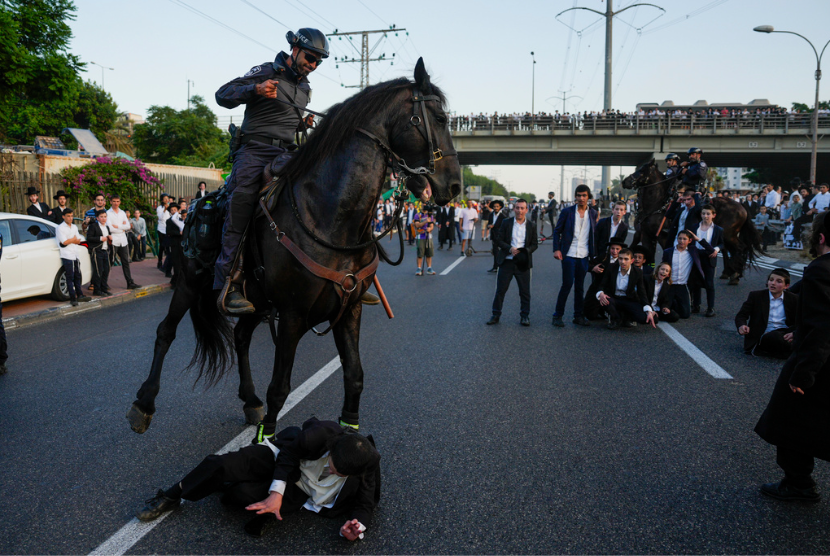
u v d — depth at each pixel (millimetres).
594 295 8539
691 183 11156
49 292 10086
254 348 7164
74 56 17812
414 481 3660
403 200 3643
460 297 11062
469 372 6062
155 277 13711
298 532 3107
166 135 48094
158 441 4297
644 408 4977
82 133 29297
